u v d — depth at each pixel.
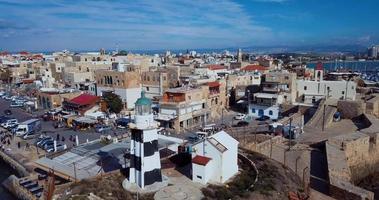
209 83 94.12
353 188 42.16
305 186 45.16
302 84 99.56
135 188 41.88
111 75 99.44
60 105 101.38
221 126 80.38
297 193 42.38
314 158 57.94
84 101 91.56
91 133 75.25
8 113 98.56
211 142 44.50
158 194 40.25
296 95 99.94
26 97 120.38
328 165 50.41
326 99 92.25
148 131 41.44
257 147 61.00
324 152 60.38
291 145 64.38
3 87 144.12
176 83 104.31
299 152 60.72
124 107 96.69
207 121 86.75
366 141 62.41
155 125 41.91
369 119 76.75
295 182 46.09
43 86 125.94
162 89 96.62
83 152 58.19
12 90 136.25
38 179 50.28
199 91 85.81
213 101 93.06
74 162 53.53
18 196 48.50
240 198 39.03
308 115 89.38
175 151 56.53
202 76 107.81
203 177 43.44
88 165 52.09
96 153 57.19
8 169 60.75
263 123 84.69
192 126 82.06
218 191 40.78
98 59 171.25
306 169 51.53
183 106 79.38
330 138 62.31
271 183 43.28
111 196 40.09
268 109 91.31
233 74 116.25
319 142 63.94
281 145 64.88
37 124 78.12
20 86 140.25
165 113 80.06
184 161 52.00
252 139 66.88
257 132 73.75
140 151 41.66
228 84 106.94
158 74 97.06
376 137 63.97
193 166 44.38
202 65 148.12
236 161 47.28
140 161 41.78
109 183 43.53
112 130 77.00
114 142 64.62
